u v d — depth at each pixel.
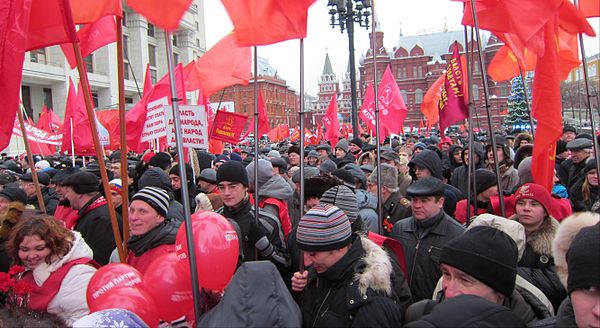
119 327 2.08
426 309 2.48
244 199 4.18
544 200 3.47
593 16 4.64
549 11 3.68
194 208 6.29
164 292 2.78
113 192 5.02
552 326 2.26
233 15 3.52
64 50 4.80
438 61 76.06
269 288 2.31
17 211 4.02
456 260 2.26
